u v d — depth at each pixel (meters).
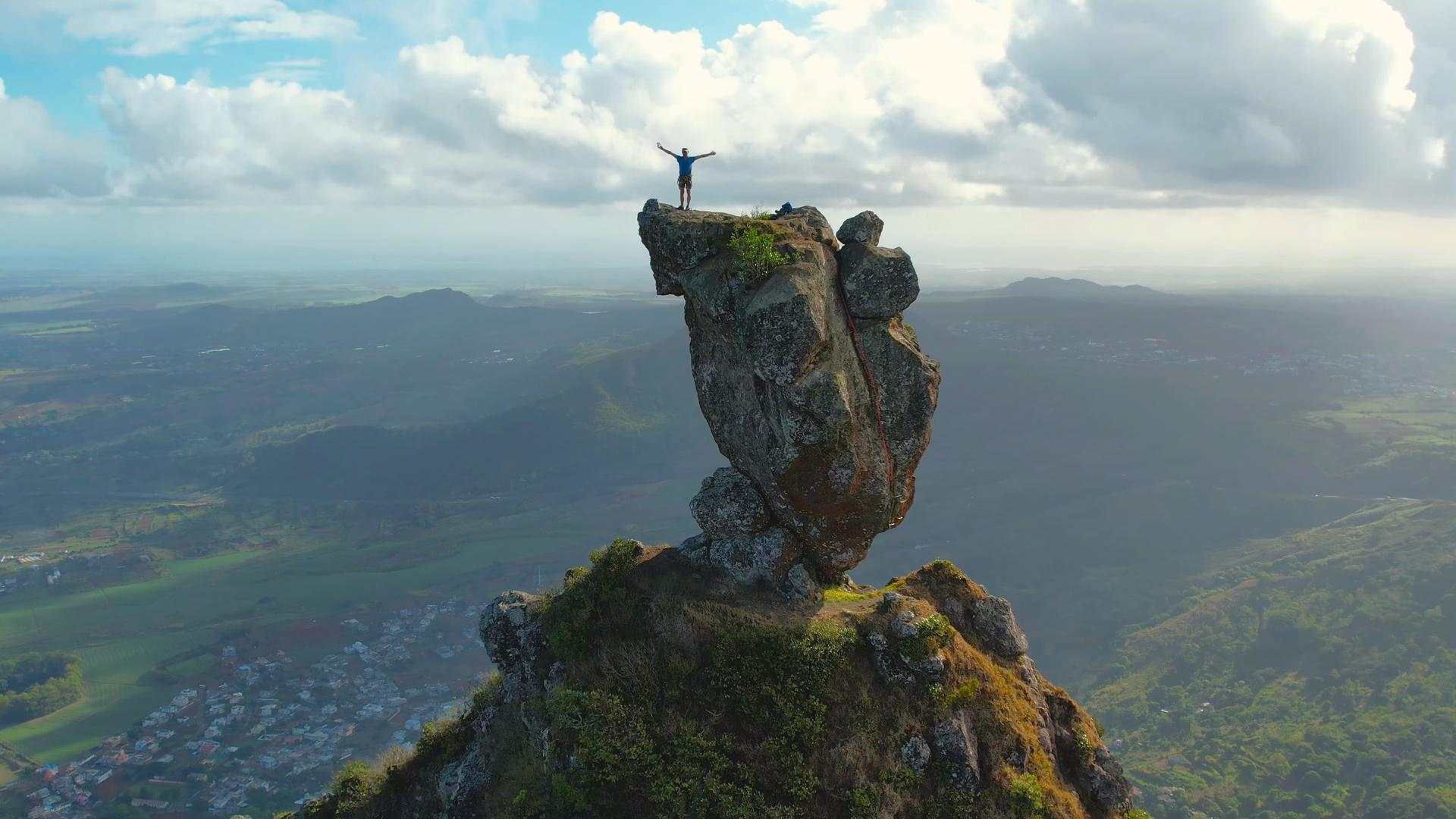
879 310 27.09
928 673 25.19
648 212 28.91
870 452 26.95
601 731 24.08
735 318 25.88
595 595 27.64
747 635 25.64
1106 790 26.48
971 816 23.58
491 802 25.81
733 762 23.50
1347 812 122.62
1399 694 153.62
